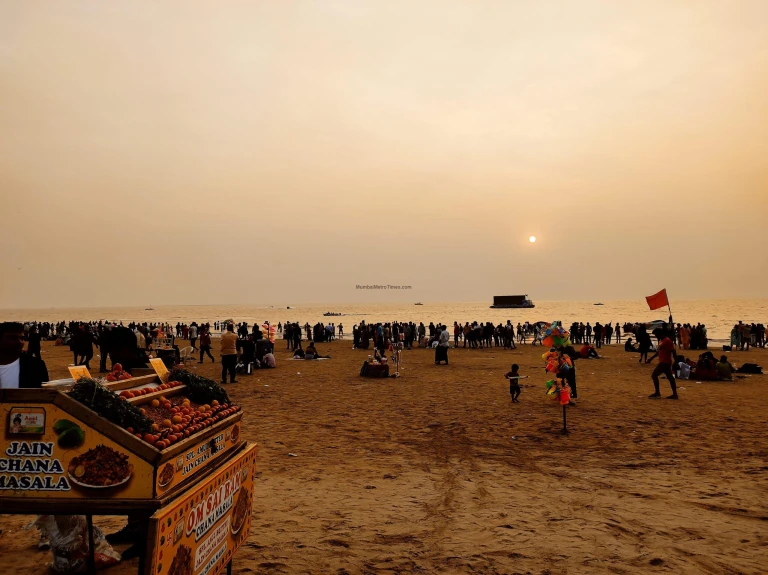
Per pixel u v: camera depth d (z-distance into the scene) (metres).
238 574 4.14
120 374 4.08
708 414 12.05
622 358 28.66
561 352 13.85
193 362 26.64
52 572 4.09
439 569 4.33
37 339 13.55
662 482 6.98
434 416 12.09
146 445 2.92
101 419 2.98
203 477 3.49
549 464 7.96
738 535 5.10
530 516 5.64
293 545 4.78
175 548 2.94
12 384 4.08
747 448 8.90
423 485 6.85
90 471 2.96
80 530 4.07
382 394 15.71
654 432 10.20
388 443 9.41
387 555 4.59
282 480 7.05
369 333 38.62
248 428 10.77
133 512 2.89
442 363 25.86
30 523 4.93
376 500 6.19
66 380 3.47
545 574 4.25
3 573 4.07
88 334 20.77
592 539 4.99
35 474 2.99
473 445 9.26
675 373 19.47
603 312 184.50
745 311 174.25
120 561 4.28
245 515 4.22
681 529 5.26
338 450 8.87
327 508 5.88
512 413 12.39
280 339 57.41
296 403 14.06
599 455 8.50
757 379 19.14
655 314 160.62
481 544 4.86
